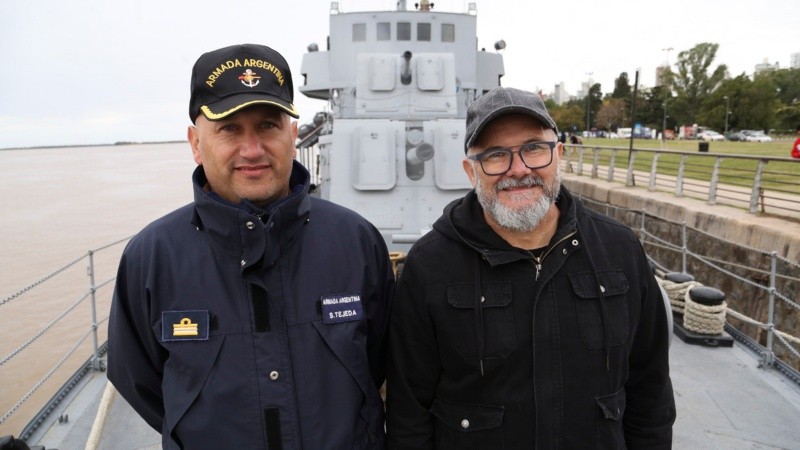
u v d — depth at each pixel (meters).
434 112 7.35
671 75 63.03
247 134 1.86
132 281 1.95
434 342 2.14
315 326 1.89
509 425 1.99
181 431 1.80
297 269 1.94
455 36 8.80
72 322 12.14
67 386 4.66
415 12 8.70
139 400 2.09
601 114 63.06
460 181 6.44
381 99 7.38
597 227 2.12
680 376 4.69
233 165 1.89
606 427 2.00
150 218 26.55
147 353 2.03
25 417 8.16
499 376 2.00
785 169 17.64
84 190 44.28
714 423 3.99
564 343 1.97
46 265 17.12
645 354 2.23
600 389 1.99
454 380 2.09
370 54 7.54
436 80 7.38
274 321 1.86
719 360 5.00
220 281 1.87
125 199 35.72
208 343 1.83
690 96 61.16
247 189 1.89
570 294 2.00
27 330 11.76
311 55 9.38
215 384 1.80
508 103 1.91
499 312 1.99
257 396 1.80
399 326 2.18
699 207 10.84
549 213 2.06
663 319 2.19
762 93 52.75
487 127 1.96
